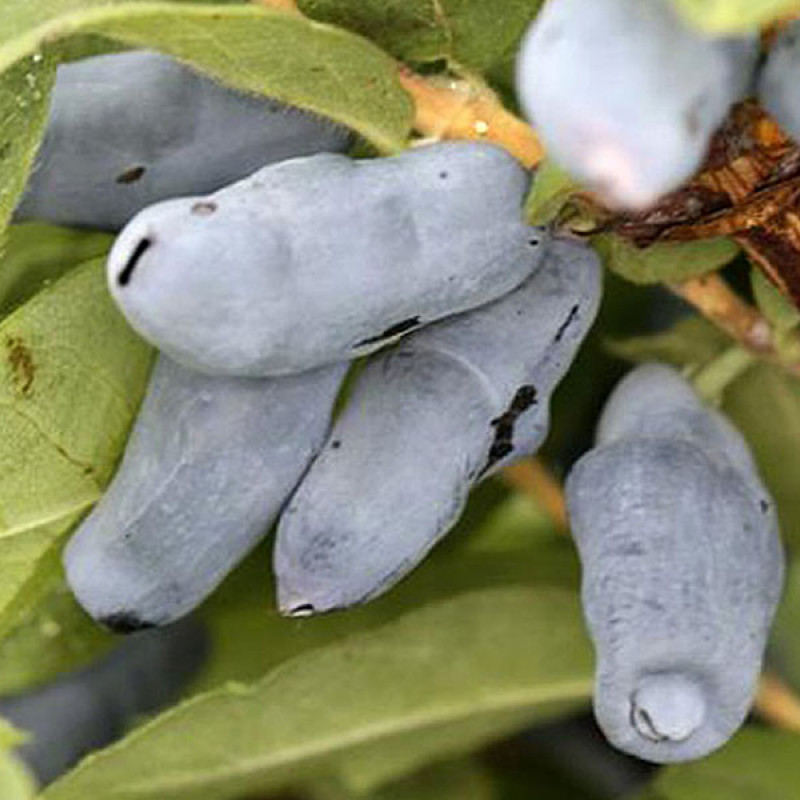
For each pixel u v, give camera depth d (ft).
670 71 0.46
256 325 0.51
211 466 0.54
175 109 0.57
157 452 0.55
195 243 0.50
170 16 0.53
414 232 0.52
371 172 0.52
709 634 0.55
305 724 0.68
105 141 0.57
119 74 0.57
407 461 0.54
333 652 0.67
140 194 0.57
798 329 0.61
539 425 0.56
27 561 0.60
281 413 0.54
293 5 0.57
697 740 0.55
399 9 0.56
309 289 0.51
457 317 0.55
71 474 0.59
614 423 0.60
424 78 0.57
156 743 0.66
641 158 0.46
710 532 0.56
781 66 0.50
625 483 0.57
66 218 0.58
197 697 0.65
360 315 0.52
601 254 0.59
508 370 0.55
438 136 0.56
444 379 0.54
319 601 0.54
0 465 0.59
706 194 0.54
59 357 0.58
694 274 0.60
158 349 0.55
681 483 0.57
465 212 0.53
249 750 0.67
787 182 0.53
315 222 0.51
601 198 0.50
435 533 0.54
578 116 0.46
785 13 0.49
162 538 0.55
